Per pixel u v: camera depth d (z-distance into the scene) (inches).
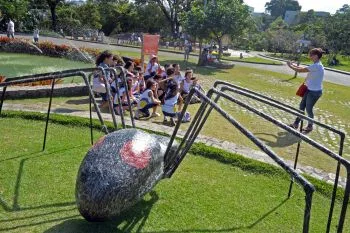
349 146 284.4
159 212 150.6
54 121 250.8
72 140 222.4
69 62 726.5
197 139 236.2
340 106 479.5
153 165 125.6
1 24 1283.2
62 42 1070.4
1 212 139.6
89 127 247.1
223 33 875.4
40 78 157.1
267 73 800.9
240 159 209.6
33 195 154.1
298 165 215.8
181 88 363.6
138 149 123.2
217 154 214.1
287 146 266.4
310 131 316.5
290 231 148.1
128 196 117.2
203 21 847.1
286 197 177.8
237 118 339.0
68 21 1510.8
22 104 290.0
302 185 83.2
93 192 112.7
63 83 378.9
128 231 134.7
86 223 136.3
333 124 367.9
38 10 1501.0
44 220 136.6
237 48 1856.5
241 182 189.2
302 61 1422.2
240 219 153.3
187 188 175.0
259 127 313.9
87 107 310.3
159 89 353.7
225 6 847.1
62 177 172.6
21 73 564.7
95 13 1626.5
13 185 160.7
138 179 119.1
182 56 1034.1
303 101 315.9
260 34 2052.2
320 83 305.3
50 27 1481.3
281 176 198.2
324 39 1587.1
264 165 204.7
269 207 166.4
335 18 1689.2
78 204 117.5
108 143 122.6
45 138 203.6
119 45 1205.7
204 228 143.4
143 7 1756.9
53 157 194.4
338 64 1510.8
